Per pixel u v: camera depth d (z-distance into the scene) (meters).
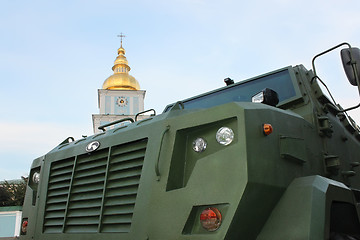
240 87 4.54
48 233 3.32
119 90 54.53
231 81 4.84
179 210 2.46
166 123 2.84
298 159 2.75
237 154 2.39
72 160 3.44
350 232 2.78
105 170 3.07
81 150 3.35
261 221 2.40
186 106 4.97
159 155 2.72
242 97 4.41
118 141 3.07
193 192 2.46
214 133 2.61
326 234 2.26
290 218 2.34
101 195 3.01
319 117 3.52
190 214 2.41
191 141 2.72
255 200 2.33
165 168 2.66
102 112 53.03
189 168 2.65
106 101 53.78
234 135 2.49
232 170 2.36
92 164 3.21
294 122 3.01
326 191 2.43
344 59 3.14
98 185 3.07
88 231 2.98
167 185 2.60
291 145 2.70
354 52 3.11
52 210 3.41
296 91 3.79
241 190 2.28
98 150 3.20
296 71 4.02
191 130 2.73
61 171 3.51
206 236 2.28
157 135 2.84
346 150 4.04
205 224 2.33
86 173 3.23
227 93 4.65
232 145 2.44
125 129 3.16
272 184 2.41
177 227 2.42
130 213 2.75
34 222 3.54
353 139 4.51
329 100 4.02
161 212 2.54
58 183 3.51
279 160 2.58
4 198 36.53
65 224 3.19
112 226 2.83
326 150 3.45
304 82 3.84
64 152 3.56
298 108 3.67
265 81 4.28
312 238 2.18
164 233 2.46
